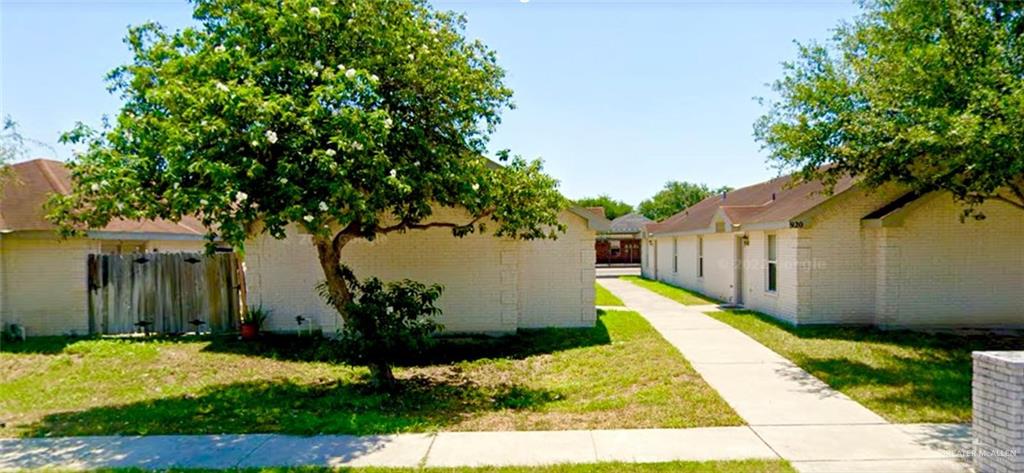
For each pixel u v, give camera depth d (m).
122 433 6.28
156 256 13.31
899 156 8.65
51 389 8.87
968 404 6.92
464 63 8.77
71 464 5.35
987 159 7.82
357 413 7.18
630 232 44.69
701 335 12.05
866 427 6.14
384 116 6.90
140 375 9.70
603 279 30.52
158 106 7.33
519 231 11.85
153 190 6.90
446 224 9.28
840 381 8.10
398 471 5.07
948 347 10.44
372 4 7.98
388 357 8.36
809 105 9.82
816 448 5.52
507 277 12.72
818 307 12.84
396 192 7.41
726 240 18.39
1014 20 9.15
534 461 5.27
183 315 13.31
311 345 11.96
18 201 13.12
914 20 9.56
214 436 6.11
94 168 7.04
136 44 8.14
